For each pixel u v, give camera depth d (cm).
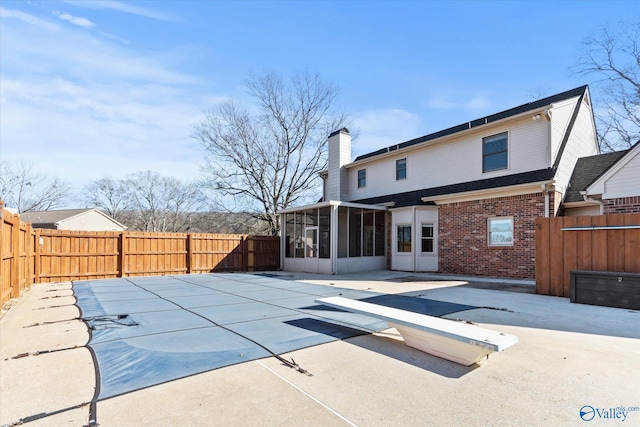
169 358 407
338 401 301
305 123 2852
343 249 1514
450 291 937
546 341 470
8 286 787
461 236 1391
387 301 778
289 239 1727
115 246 1382
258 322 584
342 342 471
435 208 1480
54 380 347
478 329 394
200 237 1575
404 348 447
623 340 475
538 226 883
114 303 778
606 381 342
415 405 294
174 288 1031
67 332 531
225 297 855
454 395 313
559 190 1202
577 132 1425
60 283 1173
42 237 1215
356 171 1998
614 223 759
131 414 278
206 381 342
